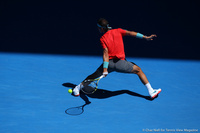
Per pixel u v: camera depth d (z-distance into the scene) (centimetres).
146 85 1675
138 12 3853
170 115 1517
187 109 1595
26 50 2636
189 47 2964
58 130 1325
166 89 1875
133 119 1460
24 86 1806
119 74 2127
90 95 1742
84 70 2183
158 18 3725
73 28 3303
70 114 1485
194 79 2091
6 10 3734
